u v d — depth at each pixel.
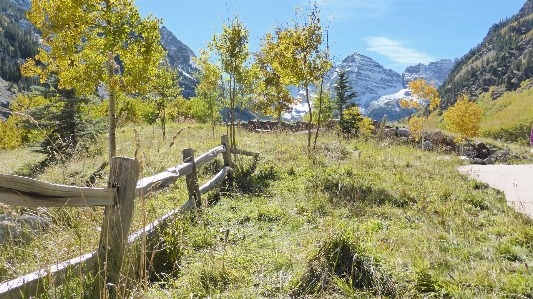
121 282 3.05
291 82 13.31
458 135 33.75
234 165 9.45
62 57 10.49
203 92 31.45
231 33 12.82
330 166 9.70
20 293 2.46
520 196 7.55
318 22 12.38
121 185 3.32
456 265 4.17
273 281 3.62
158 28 10.91
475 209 6.65
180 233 4.49
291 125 30.88
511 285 3.66
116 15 10.24
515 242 4.93
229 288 3.47
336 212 6.12
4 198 2.37
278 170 9.19
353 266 3.69
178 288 3.49
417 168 10.27
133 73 10.73
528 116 117.00
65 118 15.76
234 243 4.72
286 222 5.62
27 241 3.65
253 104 25.00
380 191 7.53
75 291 2.83
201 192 6.62
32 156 17.45
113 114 10.84
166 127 23.50
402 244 4.75
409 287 3.56
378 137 19.52
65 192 2.75
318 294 3.39
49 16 9.98
